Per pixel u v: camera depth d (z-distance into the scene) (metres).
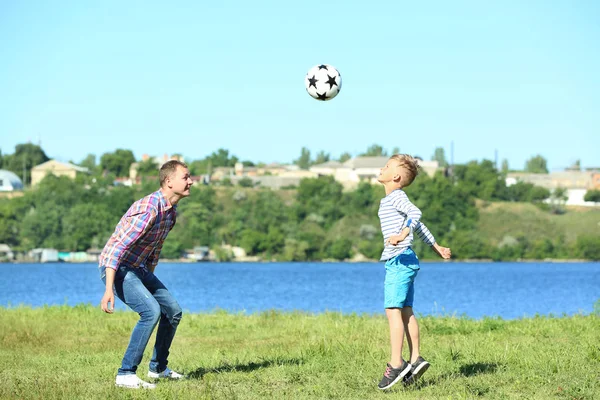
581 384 9.25
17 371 11.21
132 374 9.73
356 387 9.50
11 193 165.75
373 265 128.00
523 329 15.43
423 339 14.04
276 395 9.02
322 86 12.91
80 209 138.75
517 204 158.25
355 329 15.95
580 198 169.88
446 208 144.75
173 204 9.91
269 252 138.88
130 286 9.72
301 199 152.50
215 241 141.62
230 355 12.50
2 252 134.88
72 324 18.05
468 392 8.98
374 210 144.88
